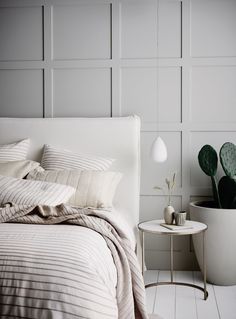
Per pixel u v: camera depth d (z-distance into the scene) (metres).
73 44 4.36
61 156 3.96
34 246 2.17
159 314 3.13
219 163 4.22
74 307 1.97
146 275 4.13
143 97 4.29
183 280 3.96
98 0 4.31
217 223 3.75
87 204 3.48
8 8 4.42
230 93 4.21
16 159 4.02
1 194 3.12
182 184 4.27
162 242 4.31
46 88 4.40
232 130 4.20
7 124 4.27
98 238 2.51
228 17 4.19
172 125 4.27
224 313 3.15
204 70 4.23
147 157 4.30
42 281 2.02
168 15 4.25
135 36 4.29
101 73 4.34
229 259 3.77
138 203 4.12
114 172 3.79
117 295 2.58
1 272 2.05
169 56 4.25
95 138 4.13
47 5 4.36
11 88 4.45
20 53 4.42
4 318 1.98
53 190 3.20
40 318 1.95
